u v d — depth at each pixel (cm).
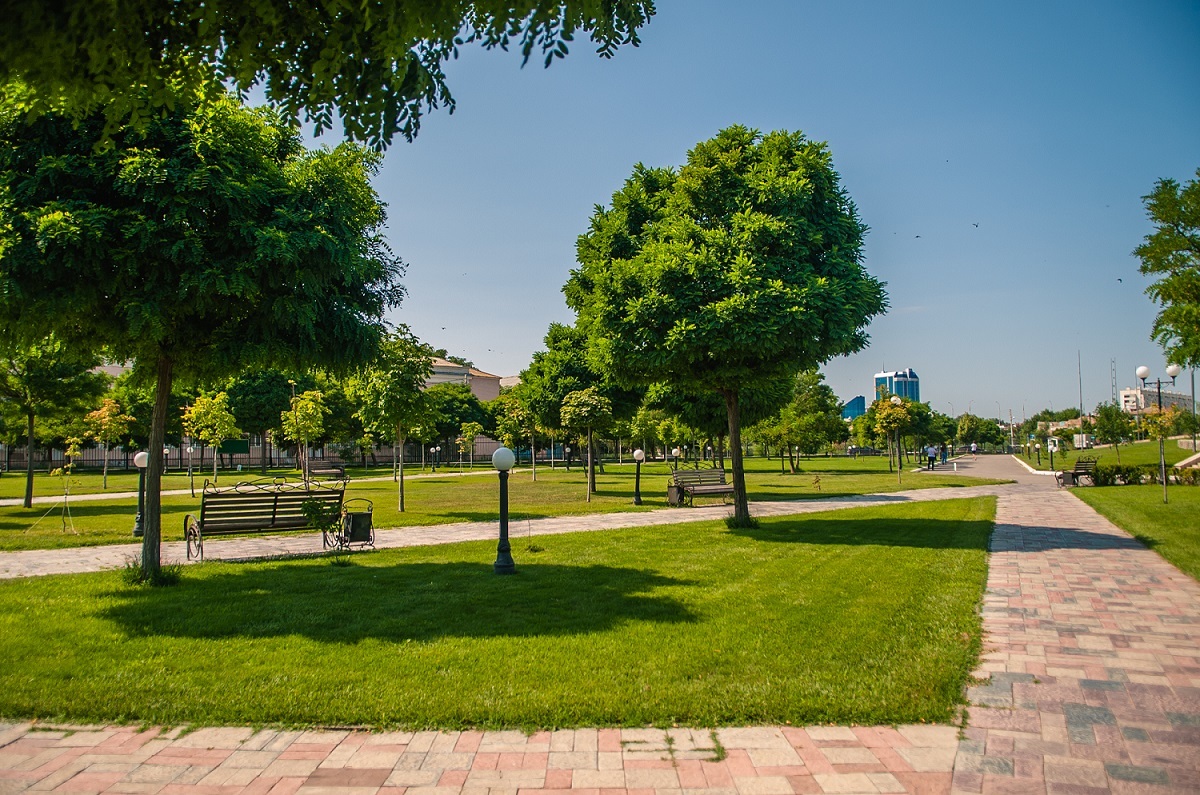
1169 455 4719
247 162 836
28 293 725
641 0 524
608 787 377
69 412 2067
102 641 639
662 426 4512
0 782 384
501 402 6331
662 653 592
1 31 365
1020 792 368
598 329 1395
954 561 1024
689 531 1420
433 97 493
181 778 389
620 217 1623
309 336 918
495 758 412
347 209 904
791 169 1316
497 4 420
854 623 683
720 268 1234
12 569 1030
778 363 1308
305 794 370
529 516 1797
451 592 843
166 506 2217
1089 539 1252
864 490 2706
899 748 421
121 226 734
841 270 1256
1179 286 1508
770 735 441
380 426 1969
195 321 901
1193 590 828
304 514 1129
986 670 556
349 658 586
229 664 572
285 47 470
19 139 757
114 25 392
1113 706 480
